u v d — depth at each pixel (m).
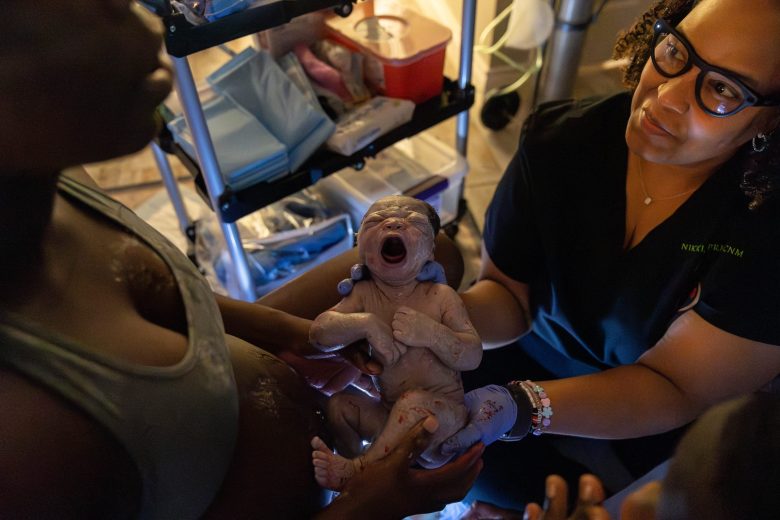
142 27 0.36
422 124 1.56
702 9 0.66
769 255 0.74
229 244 1.40
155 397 0.46
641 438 1.04
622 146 0.88
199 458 0.51
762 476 0.39
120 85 0.36
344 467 0.63
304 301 1.00
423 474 0.63
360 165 1.47
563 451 1.07
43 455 0.40
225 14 1.03
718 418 0.45
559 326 1.06
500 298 1.08
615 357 1.02
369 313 0.68
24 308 0.41
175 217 1.99
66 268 0.47
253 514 0.60
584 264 0.93
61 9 0.32
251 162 1.29
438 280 0.73
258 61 1.49
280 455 0.65
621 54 0.93
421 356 0.68
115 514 0.46
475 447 0.68
